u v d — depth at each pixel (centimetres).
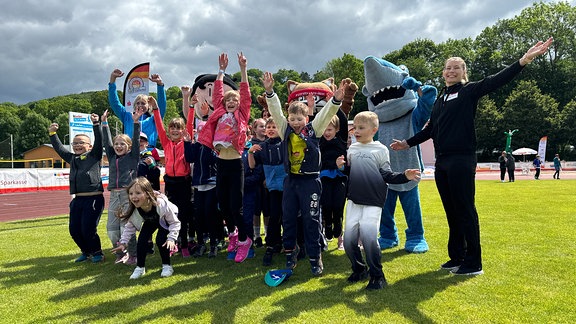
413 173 331
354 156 364
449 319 268
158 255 503
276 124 398
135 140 489
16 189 2128
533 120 4194
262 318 277
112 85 589
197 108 696
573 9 4938
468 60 5316
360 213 357
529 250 454
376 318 272
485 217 711
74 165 482
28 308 312
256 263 447
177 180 495
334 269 409
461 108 371
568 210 796
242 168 467
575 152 4275
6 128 8125
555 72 4875
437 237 552
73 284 376
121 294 342
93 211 477
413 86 486
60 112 8944
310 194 387
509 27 5384
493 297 308
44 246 566
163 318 283
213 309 298
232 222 484
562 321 262
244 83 462
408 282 352
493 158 4606
